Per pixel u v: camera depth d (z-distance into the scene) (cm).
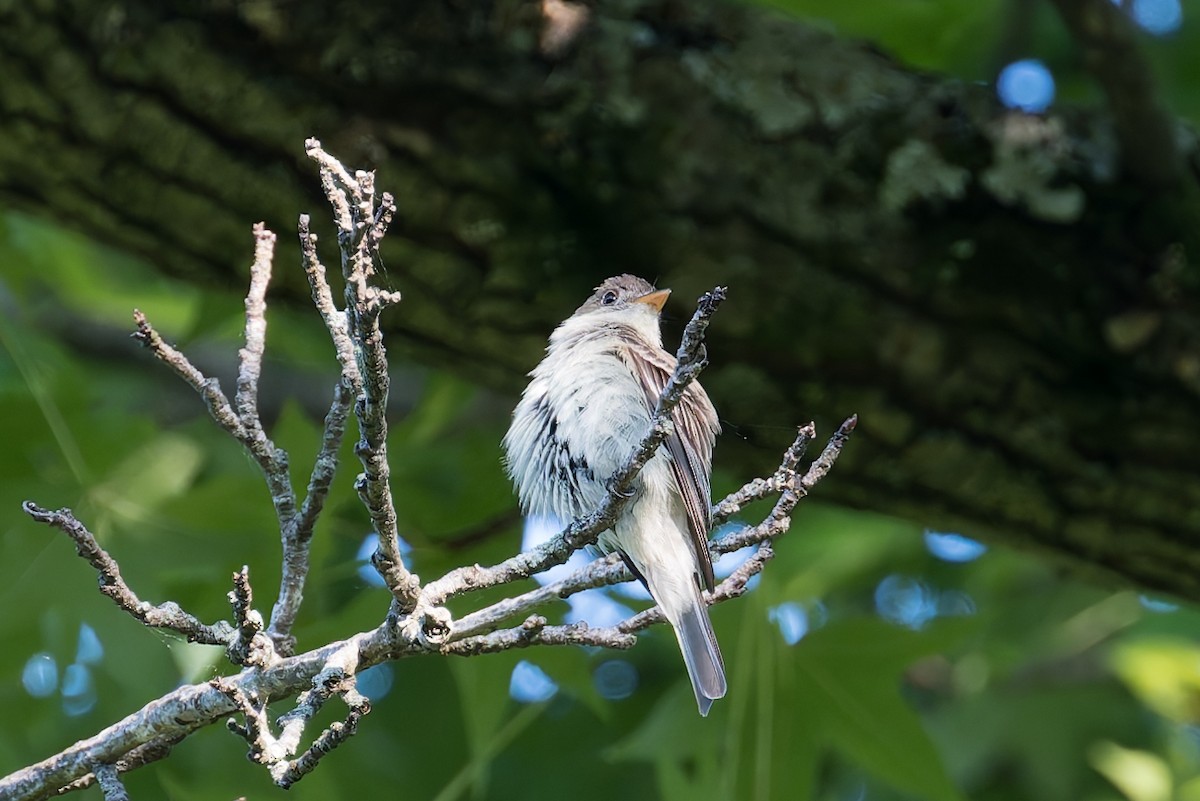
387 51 916
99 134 931
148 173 940
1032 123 965
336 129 916
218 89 913
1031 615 1628
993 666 1559
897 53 1234
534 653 1059
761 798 1057
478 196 927
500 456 1095
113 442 1084
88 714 1183
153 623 570
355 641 607
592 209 936
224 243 967
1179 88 1306
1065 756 1583
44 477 1067
